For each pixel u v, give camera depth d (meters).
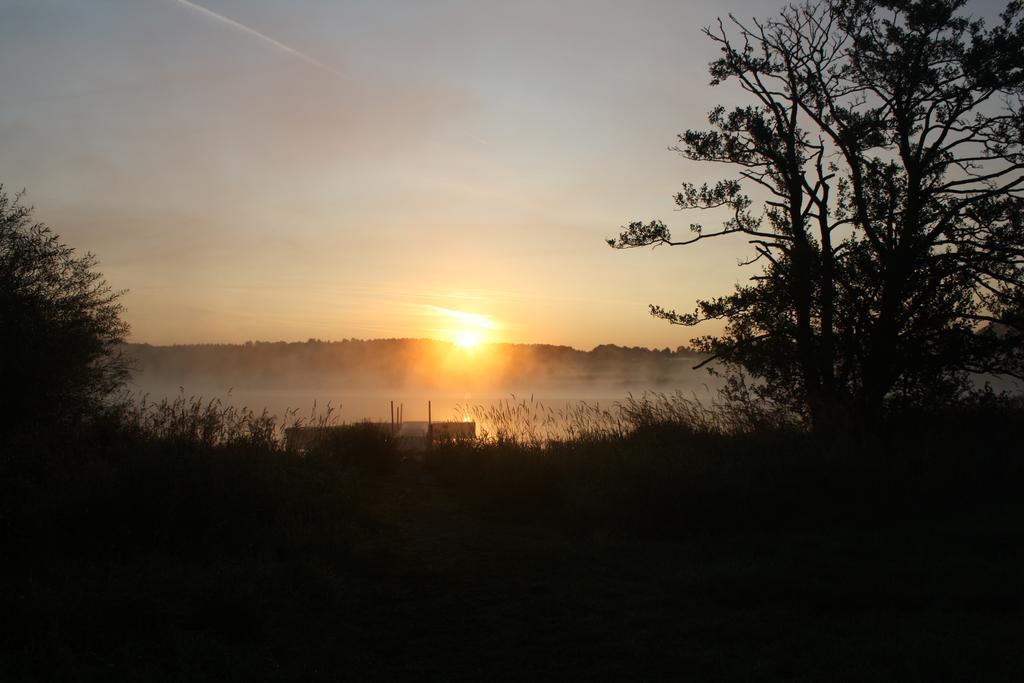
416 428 24.48
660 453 12.79
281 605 7.00
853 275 16.09
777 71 17.55
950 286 16.08
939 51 16.31
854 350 15.91
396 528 10.73
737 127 17.47
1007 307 16.09
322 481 11.64
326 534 9.43
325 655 6.05
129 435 11.55
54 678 5.21
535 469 13.15
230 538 8.89
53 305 12.19
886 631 6.57
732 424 14.98
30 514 8.13
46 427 10.70
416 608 7.35
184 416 11.72
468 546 9.84
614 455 13.07
